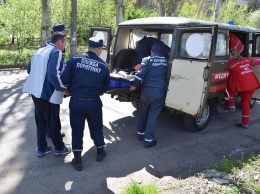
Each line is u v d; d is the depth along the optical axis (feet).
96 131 12.89
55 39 12.10
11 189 10.75
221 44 16.34
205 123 17.62
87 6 44.73
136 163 13.20
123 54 19.11
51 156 13.41
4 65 35.63
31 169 12.20
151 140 14.79
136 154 14.10
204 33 13.64
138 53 18.63
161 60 14.67
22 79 29.63
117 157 13.70
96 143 12.98
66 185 11.16
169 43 19.38
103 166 12.76
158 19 16.61
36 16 40.06
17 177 11.55
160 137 16.39
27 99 22.26
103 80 12.35
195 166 13.15
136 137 16.15
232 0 58.34
